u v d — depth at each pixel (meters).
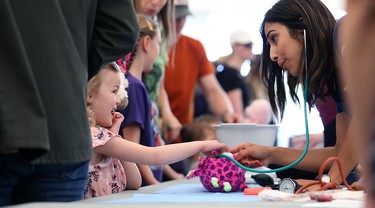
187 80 4.15
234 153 2.39
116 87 2.14
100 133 2.00
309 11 2.25
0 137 1.34
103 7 1.72
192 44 4.21
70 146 1.51
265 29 2.37
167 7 3.40
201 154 2.37
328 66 2.25
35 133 1.36
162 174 3.24
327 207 1.41
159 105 3.66
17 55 1.37
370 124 0.88
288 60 2.30
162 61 3.26
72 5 1.58
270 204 1.47
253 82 5.26
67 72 1.52
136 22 1.78
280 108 2.51
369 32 0.88
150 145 2.71
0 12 1.38
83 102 1.57
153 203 1.41
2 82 1.35
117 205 1.31
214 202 1.57
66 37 1.53
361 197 1.62
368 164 0.89
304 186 1.91
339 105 2.38
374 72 0.87
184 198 1.78
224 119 4.37
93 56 1.72
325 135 2.76
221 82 5.14
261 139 2.65
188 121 4.15
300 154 2.46
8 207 1.25
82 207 1.26
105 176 2.08
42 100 1.47
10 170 1.45
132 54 2.80
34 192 1.54
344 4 0.92
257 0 7.61
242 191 2.10
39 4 1.49
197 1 7.73
